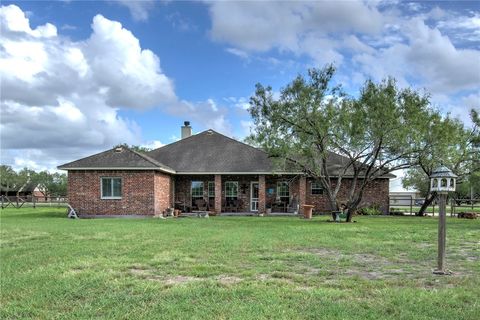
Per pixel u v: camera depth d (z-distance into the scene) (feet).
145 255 33.27
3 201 140.46
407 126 69.15
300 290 22.26
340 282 23.98
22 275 26.40
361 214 99.14
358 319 17.71
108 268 28.17
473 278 25.05
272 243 40.22
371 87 69.97
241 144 109.09
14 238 46.16
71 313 18.79
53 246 39.09
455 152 85.51
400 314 18.29
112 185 89.81
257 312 18.54
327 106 71.97
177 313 18.52
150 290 22.33
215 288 22.50
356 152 75.05
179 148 109.70
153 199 88.84
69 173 90.07
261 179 98.22
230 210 102.47
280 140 74.43
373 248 37.17
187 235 48.11
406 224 66.23
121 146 94.22
